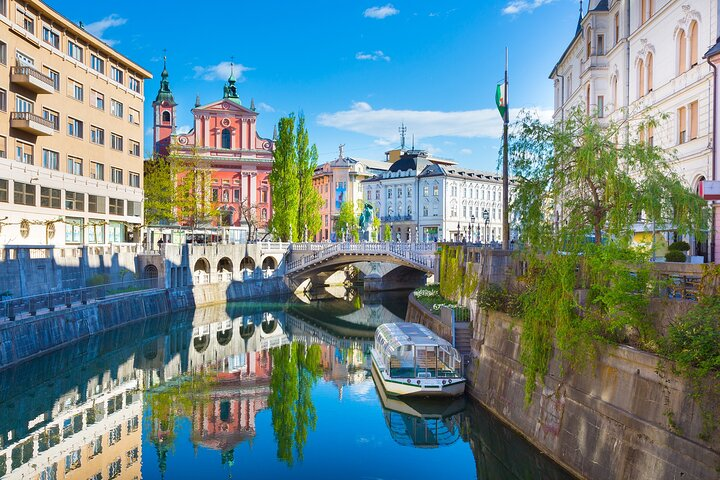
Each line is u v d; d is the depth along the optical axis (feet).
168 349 130.62
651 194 58.70
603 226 60.59
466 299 109.29
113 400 92.48
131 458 69.72
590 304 55.06
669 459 43.52
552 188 63.77
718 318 42.32
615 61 112.68
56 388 97.35
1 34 131.03
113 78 180.75
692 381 42.32
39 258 123.24
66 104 156.56
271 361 124.57
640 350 48.60
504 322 76.43
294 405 91.76
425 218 342.64
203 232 244.42
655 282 49.44
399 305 210.79
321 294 237.86
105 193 173.88
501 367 75.05
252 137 293.02
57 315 111.65
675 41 90.33
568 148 63.62
